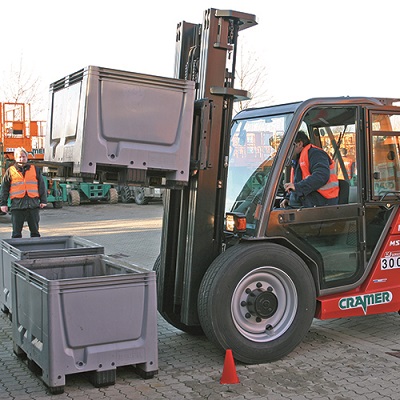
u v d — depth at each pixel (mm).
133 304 4465
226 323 4836
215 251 5207
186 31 5453
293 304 5109
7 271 6293
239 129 5695
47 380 4316
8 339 5711
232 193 5574
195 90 5207
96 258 5469
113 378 4461
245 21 5137
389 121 5562
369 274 5570
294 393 4348
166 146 4684
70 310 4250
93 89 4406
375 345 5527
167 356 5215
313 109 5258
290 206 5238
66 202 23344
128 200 24828
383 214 5629
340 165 5449
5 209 8828
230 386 4480
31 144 21719
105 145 4469
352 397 4277
